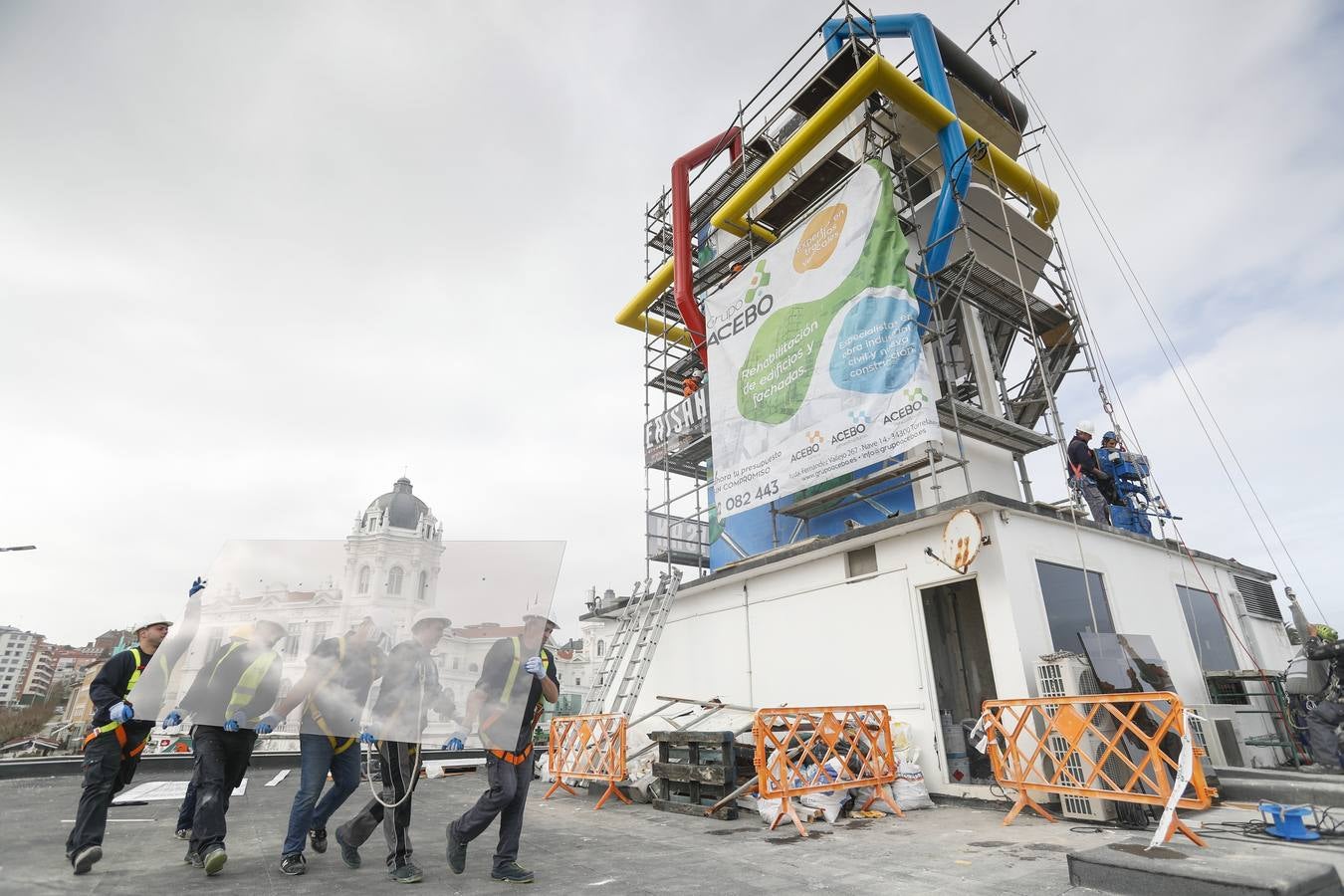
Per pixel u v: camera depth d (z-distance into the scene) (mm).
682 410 14898
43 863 4586
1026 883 4109
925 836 5777
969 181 11703
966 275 10789
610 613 14086
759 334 11945
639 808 7641
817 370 10625
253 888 4020
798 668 9953
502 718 4293
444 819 6965
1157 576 10109
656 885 4227
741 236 14531
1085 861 3887
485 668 4434
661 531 14938
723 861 4902
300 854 4414
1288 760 9305
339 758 4941
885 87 11422
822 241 11266
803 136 12211
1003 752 7082
